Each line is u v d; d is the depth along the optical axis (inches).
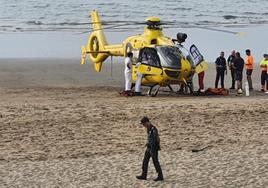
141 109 1892.2
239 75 2332.7
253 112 1851.6
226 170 1221.7
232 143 1473.9
